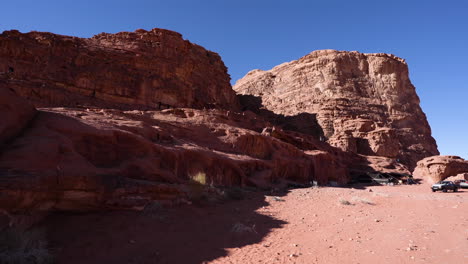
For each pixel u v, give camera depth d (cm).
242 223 954
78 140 975
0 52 3147
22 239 567
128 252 623
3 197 603
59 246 613
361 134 6219
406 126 7481
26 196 649
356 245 738
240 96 8512
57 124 967
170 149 1458
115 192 852
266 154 2950
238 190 1636
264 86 9219
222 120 3094
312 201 1612
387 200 1747
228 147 2494
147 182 988
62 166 773
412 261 614
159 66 4034
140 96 3703
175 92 4031
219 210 1147
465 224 1008
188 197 1176
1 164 674
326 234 855
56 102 3033
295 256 646
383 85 7969
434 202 1681
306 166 3475
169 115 2636
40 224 690
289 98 8081
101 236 689
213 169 1844
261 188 2153
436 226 977
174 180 1244
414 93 8181
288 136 4078
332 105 7050
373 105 7462
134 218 839
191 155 1692
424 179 4612
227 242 739
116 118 1528
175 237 746
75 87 3344
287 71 8925
